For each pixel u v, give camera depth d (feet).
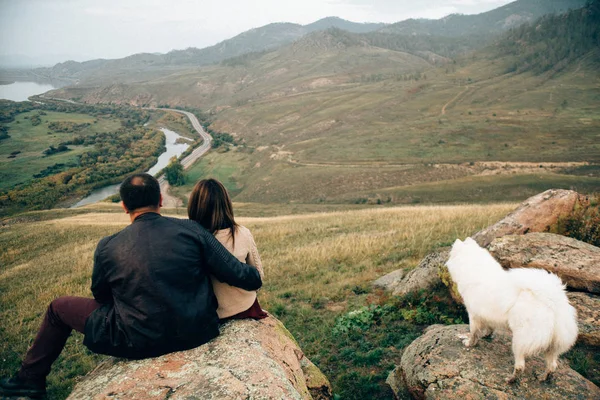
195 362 9.06
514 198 297.74
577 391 11.23
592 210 25.54
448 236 43.83
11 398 9.12
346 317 25.63
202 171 513.45
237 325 11.14
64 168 518.78
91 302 9.45
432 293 24.76
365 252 44.70
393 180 393.91
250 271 10.24
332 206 275.18
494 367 12.62
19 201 376.48
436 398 12.23
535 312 10.84
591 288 18.21
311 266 43.39
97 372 9.73
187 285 8.86
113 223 114.52
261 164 522.88
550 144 477.36
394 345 21.20
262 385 8.31
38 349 9.36
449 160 442.91
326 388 13.52
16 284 58.03
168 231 8.91
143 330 8.38
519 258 20.57
